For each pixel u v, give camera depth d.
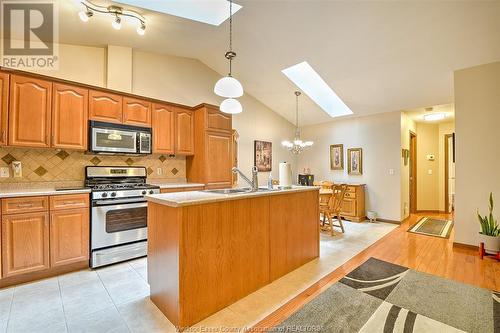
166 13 2.69
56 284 2.37
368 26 2.88
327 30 3.05
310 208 3.00
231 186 4.27
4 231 2.27
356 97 4.69
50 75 3.03
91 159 3.31
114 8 2.54
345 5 2.61
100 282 2.42
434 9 2.51
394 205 5.05
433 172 6.68
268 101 5.52
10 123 2.47
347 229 4.54
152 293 2.09
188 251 1.79
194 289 1.83
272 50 3.67
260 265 2.34
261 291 2.28
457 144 3.42
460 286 2.34
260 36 3.34
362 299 2.12
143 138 3.41
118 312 1.93
